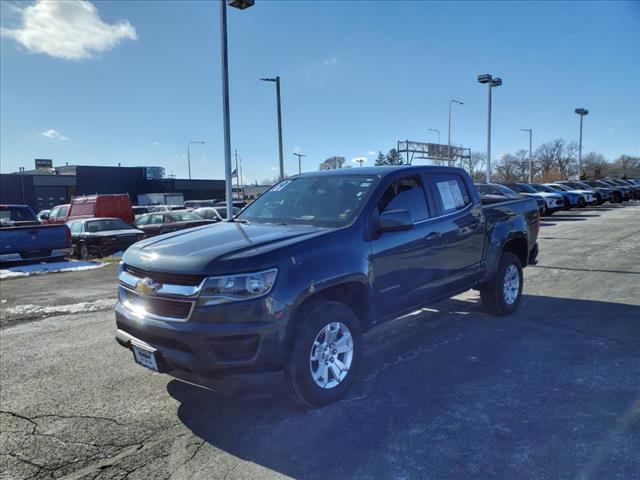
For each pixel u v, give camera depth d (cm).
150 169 7112
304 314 358
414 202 475
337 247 381
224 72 1498
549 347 491
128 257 385
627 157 10512
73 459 317
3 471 305
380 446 318
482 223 555
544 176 9025
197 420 365
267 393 340
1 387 437
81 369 478
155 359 350
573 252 1168
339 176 484
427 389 400
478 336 531
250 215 491
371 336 545
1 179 5741
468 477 282
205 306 323
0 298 859
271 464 303
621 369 430
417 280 460
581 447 309
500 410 361
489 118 2964
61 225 1348
